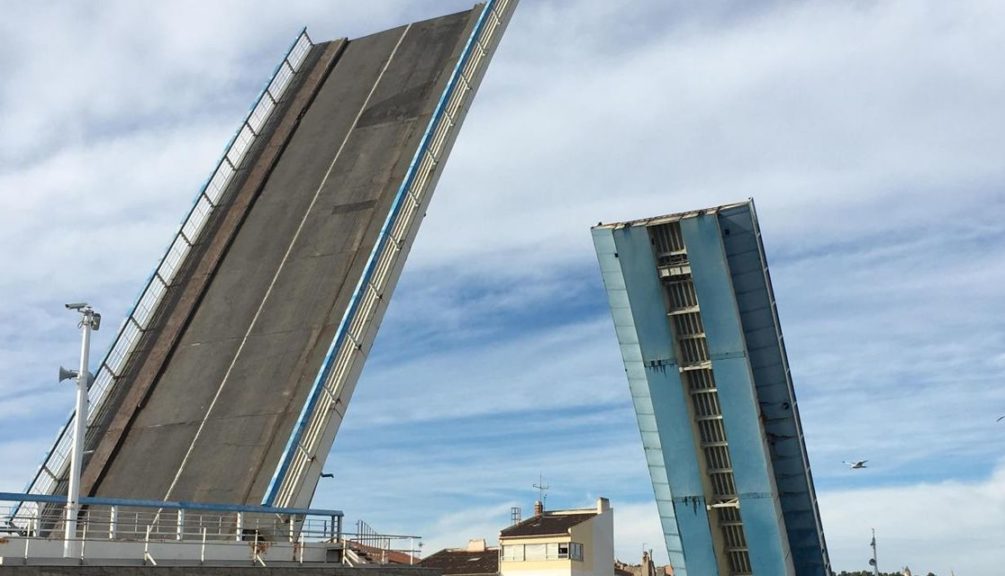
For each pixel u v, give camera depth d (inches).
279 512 973.8
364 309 1211.9
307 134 1515.7
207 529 1065.5
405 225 1291.8
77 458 837.8
